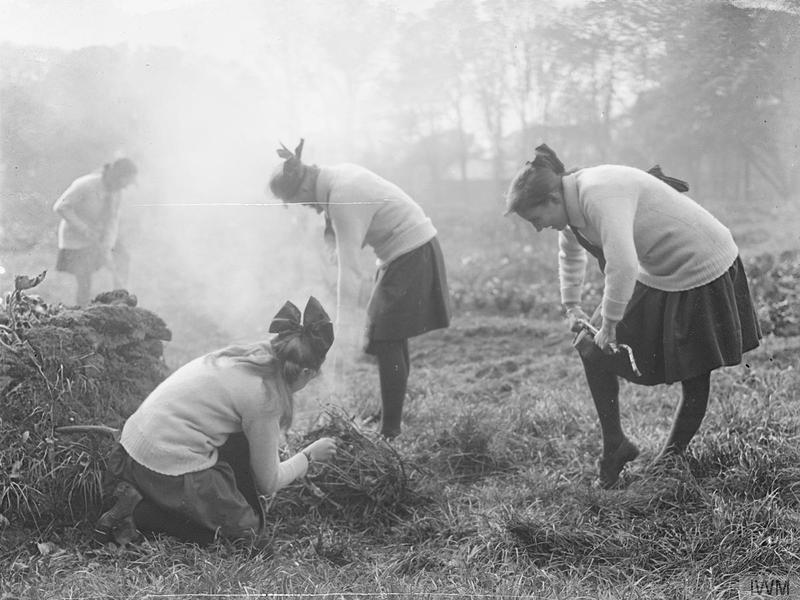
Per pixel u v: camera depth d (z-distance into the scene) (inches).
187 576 137.4
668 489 171.5
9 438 160.4
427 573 147.0
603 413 177.3
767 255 398.3
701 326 169.8
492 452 199.6
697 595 134.8
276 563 144.4
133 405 180.2
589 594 137.6
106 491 159.5
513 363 292.8
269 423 153.5
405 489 175.0
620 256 161.3
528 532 157.0
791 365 257.3
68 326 178.2
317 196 210.2
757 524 155.3
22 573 139.1
